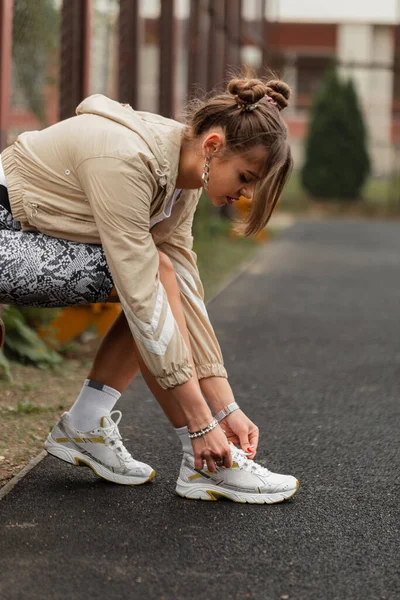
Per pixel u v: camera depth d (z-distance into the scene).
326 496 2.89
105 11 7.09
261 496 2.77
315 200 25.91
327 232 17.72
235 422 2.80
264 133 2.45
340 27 33.66
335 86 26.00
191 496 2.79
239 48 15.10
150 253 2.48
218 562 2.34
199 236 11.24
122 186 2.42
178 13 9.91
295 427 3.76
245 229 2.56
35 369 4.65
